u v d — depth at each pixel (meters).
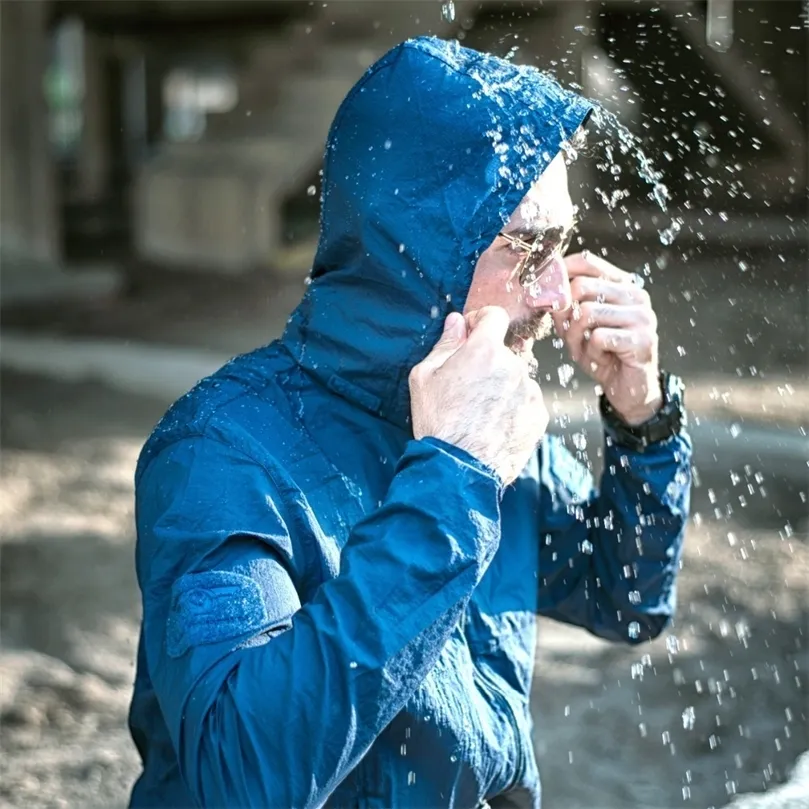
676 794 4.55
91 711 5.19
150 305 14.98
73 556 6.94
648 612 2.64
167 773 2.25
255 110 18.48
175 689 1.88
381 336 2.17
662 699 5.31
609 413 2.56
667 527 2.55
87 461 8.88
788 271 13.91
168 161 18.47
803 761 3.45
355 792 2.11
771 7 14.76
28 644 5.80
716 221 15.29
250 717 1.78
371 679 1.78
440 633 1.83
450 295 2.12
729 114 15.84
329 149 2.27
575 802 4.49
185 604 1.90
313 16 18.77
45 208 16.77
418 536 1.84
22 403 10.66
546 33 12.64
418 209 2.12
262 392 2.21
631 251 14.66
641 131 11.22
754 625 5.98
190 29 25.17
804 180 16.00
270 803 1.76
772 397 9.60
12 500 7.95
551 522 2.61
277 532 2.00
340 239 2.23
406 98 2.17
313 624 1.82
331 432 2.21
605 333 2.47
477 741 2.17
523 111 2.14
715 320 12.05
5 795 4.50
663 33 11.94
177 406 2.20
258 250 17.25
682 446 2.55
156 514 2.04
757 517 7.35
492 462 1.91
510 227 2.15
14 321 14.02
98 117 28.70
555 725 5.09
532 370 2.29
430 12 16.30
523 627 2.37
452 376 1.95
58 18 22.44
